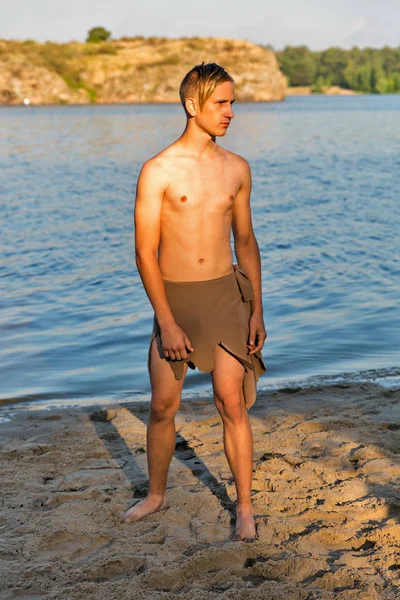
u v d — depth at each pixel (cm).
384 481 385
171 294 333
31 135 4422
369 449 429
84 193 1916
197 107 323
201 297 330
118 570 307
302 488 382
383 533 329
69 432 482
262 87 12319
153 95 11369
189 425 488
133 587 287
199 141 330
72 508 362
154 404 342
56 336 743
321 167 2509
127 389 600
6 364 660
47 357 680
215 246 333
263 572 303
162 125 5541
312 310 825
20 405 559
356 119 6438
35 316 816
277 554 317
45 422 509
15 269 1061
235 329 333
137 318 804
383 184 2003
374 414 501
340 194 1819
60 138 4184
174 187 326
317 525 341
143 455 438
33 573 304
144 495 382
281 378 611
